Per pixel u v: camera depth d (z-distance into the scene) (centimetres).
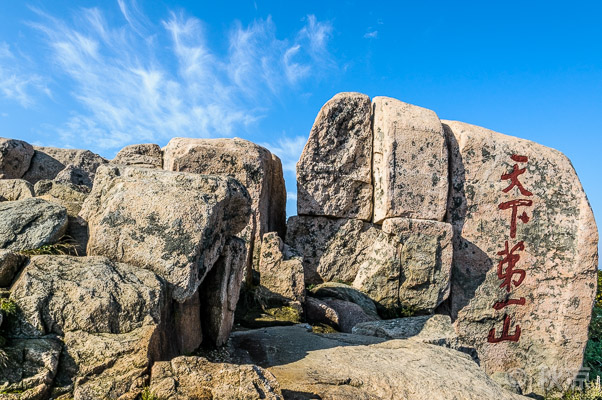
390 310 826
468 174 895
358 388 467
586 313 873
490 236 886
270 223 973
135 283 436
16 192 654
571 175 916
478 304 869
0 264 421
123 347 392
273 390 387
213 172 866
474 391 491
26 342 379
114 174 546
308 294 850
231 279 552
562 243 888
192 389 375
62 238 509
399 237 834
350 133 919
